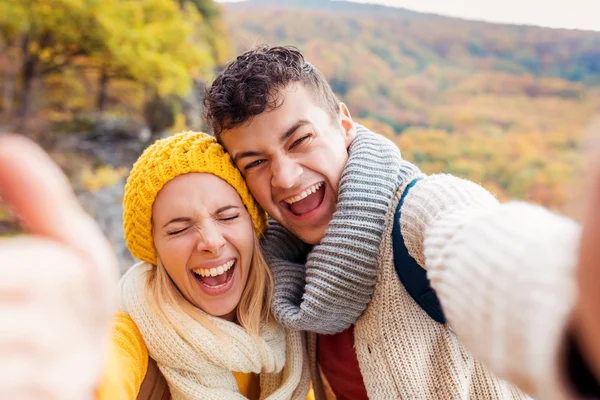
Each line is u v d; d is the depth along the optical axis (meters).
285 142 0.90
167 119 5.03
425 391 0.85
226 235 0.92
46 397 0.19
